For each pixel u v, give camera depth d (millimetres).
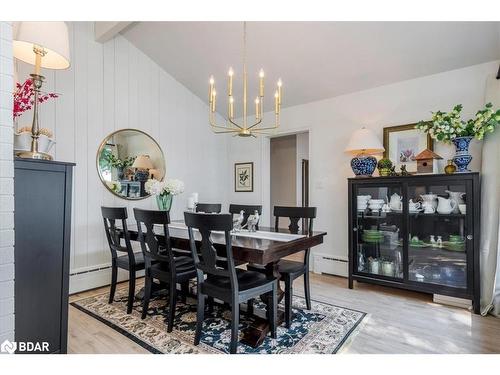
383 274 3096
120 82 3568
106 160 3416
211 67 3785
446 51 2768
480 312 2506
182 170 4301
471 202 2559
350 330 2215
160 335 2146
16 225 1403
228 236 1815
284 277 2328
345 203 3686
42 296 1497
